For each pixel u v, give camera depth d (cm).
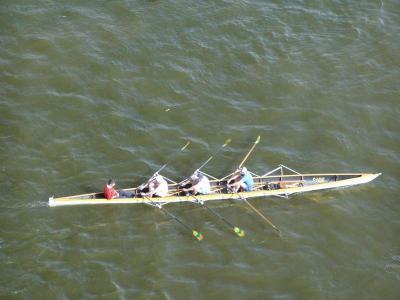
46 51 13312
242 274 9900
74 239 10144
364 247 10506
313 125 12531
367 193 11400
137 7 14500
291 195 11294
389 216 11038
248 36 14175
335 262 10231
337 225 10819
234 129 12325
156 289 9556
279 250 10306
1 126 11756
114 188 10988
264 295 9644
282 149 12031
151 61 13388
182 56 13575
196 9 14612
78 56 13275
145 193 10800
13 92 12438
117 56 13388
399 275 10088
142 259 9962
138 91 12794
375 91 13300
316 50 14038
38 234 10138
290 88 13200
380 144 12300
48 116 12094
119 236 10281
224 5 14788
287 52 13938
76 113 12212
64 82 12769
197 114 12525
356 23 14738
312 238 10569
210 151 11869
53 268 9669
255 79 13312
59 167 11238
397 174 11781
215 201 11044
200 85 13075
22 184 10850
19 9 14125
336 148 12144
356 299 9706
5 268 9588
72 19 14050
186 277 9775
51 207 10562
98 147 11669
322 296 9700
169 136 12050
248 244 10356
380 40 14400
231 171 11538
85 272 9669
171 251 10131
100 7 14412
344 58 13925
